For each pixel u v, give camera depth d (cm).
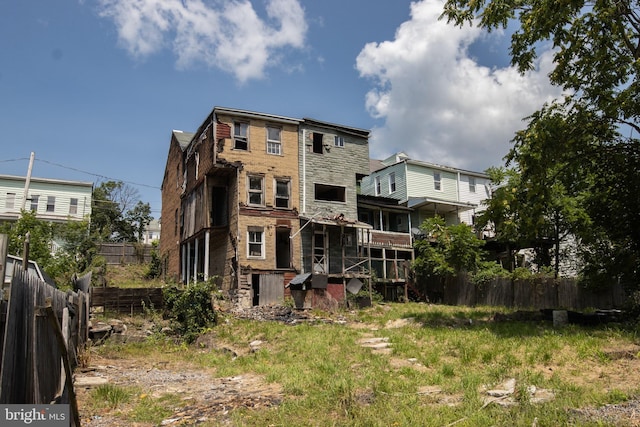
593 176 1622
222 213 2580
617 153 1505
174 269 3028
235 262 2330
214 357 1311
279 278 2277
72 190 3928
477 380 818
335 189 2798
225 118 2439
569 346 1073
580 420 584
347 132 2820
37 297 600
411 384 828
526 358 981
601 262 1606
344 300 2336
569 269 2806
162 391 875
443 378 873
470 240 2680
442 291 2745
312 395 758
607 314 1475
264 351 1248
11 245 1992
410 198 3306
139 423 667
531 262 3098
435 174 3597
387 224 3291
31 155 2542
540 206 1462
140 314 1952
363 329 1588
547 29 1404
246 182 2423
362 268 2661
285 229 2492
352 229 2716
